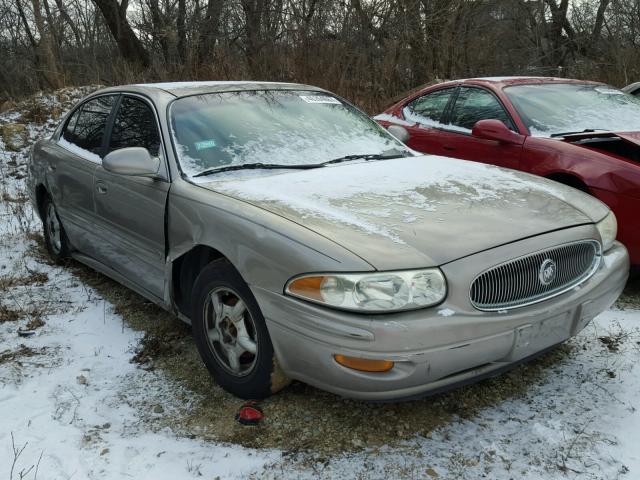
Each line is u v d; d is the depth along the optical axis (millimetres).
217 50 12773
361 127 4082
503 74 14742
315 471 2490
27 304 4246
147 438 2732
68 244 4809
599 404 2877
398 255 2412
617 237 4129
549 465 2480
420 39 12648
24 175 8859
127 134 3893
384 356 2314
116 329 3826
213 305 3018
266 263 2602
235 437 2723
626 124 5176
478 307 2463
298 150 3584
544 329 2623
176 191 3213
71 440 2729
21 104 11898
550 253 2686
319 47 12234
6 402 3039
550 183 3400
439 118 6090
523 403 2910
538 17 17484
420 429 2738
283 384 2828
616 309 3947
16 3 18812
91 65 14781
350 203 2844
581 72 14500
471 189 3100
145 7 15273
